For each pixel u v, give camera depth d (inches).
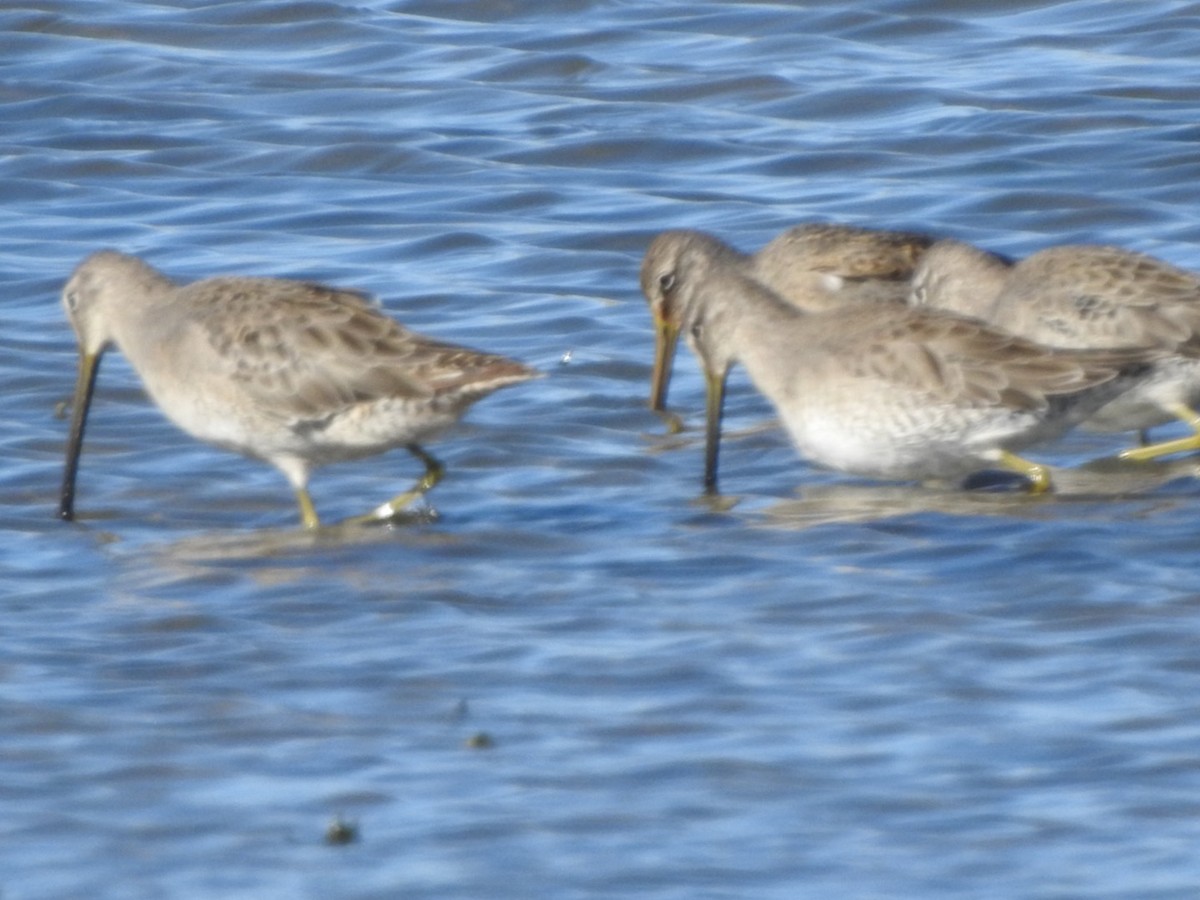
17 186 942.4
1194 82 1007.0
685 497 619.5
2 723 451.5
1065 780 418.9
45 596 534.6
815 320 615.8
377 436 585.9
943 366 593.3
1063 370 593.6
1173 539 557.0
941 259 684.1
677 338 698.2
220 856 394.9
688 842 397.7
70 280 618.8
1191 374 637.9
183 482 633.6
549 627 507.2
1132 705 451.2
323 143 979.3
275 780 425.4
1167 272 645.3
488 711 457.1
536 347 765.3
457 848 396.5
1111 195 887.1
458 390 578.6
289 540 581.0
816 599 521.0
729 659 483.2
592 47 1088.8
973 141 950.4
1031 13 1111.6
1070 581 526.3
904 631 497.0
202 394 591.5
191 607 523.5
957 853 391.9
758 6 1130.7
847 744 437.1
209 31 1124.5
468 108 1018.1
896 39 1090.1
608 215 896.9
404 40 1107.3
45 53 1099.3
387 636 502.6
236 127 1003.9
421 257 859.4
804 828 402.3
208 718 455.2
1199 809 405.7
